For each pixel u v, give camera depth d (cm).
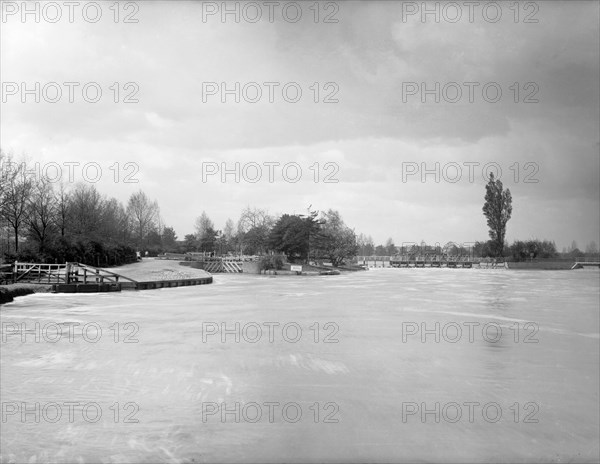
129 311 2561
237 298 3356
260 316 2419
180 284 4566
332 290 4197
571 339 1889
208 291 3988
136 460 840
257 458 855
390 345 1741
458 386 1277
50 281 3728
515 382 1316
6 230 4781
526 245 10588
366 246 15500
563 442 953
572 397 1200
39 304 2834
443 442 939
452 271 9356
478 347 1733
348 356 1561
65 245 4506
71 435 938
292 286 4722
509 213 11206
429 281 5741
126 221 8481
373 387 1249
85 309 2616
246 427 981
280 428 981
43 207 4597
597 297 3562
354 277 6825
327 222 9538
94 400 1120
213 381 1273
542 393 1229
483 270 9881
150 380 1274
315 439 938
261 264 7594
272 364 1449
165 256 9438
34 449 882
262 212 10281
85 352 1566
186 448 894
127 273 4984
